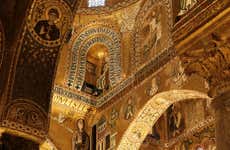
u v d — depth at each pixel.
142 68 13.65
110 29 15.54
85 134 14.90
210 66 6.15
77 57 15.41
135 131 13.44
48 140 13.98
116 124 13.98
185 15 6.25
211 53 6.03
